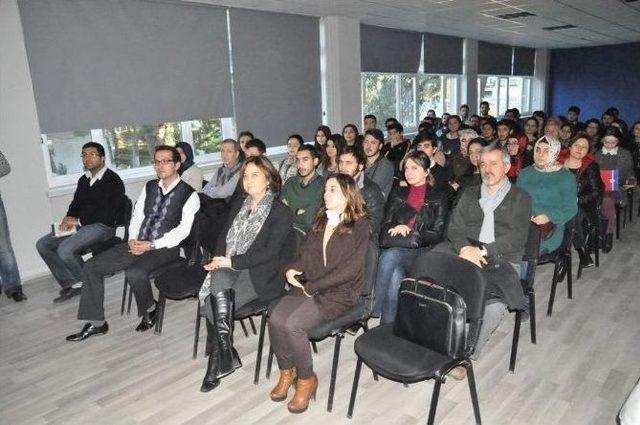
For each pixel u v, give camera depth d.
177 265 3.03
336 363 2.14
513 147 4.30
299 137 4.59
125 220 3.60
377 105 7.98
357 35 6.83
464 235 2.64
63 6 4.16
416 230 2.75
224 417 2.14
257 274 2.44
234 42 5.52
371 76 7.75
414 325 1.87
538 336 2.71
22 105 4.00
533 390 2.21
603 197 3.89
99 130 4.73
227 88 5.52
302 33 6.29
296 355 2.08
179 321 3.16
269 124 6.04
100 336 3.01
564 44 11.73
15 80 3.94
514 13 6.86
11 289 3.65
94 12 4.34
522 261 2.58
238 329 2.99
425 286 1.88
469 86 10.03
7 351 2.87
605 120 7.17
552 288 2.96
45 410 2.27
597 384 2.23
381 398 2.22
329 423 2.06
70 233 3.60
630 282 3.44
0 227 3.56
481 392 2.22
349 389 2.31
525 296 2.40
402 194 2.96
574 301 3.16
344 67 6.70
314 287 2.11
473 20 7.33
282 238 2.47
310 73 6.47
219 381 2.40
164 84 4.93
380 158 3.93
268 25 5.86
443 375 1.74
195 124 5.46
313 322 2.08
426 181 2.90
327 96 6.68
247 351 2.72
